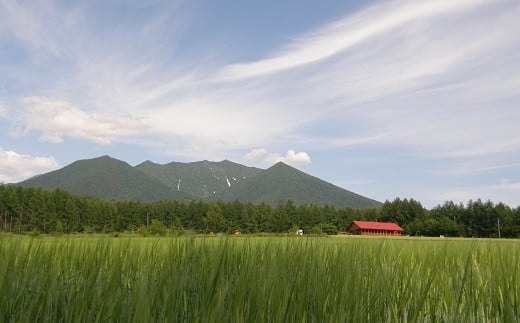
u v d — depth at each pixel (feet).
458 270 15.21
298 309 9.11
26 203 318.86
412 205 593.42
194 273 11.25
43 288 10.12
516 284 13.26
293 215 546.67
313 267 12.38
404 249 25.34
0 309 8.78
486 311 11.59
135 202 495.41
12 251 12.12
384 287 11.03
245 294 9.34
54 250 13.80
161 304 9.20
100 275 10.96
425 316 10.91
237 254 14.03
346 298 9.62
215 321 7.61
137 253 14.40
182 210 528.22
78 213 360.89
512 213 483.10
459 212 518.78
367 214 636.07
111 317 8.26
